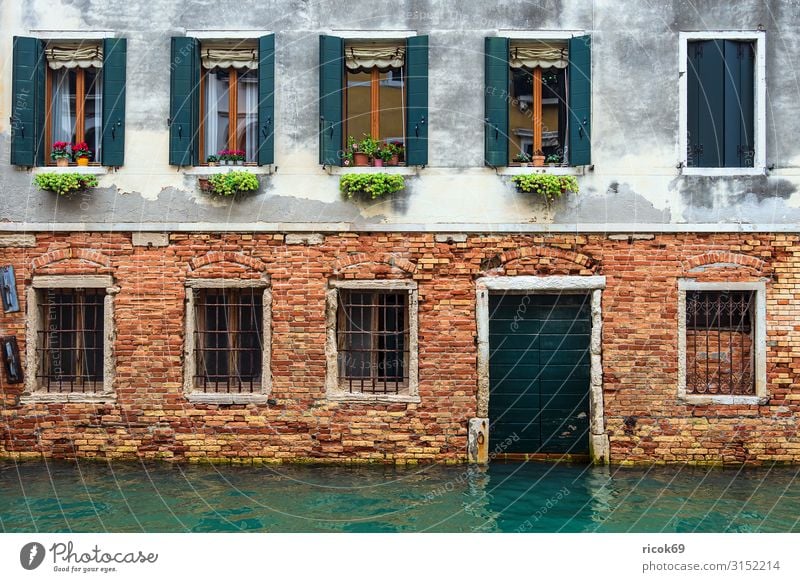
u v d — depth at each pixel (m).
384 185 10.41
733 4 10.53
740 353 10.57
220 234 10.59
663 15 10.55
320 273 10.55
